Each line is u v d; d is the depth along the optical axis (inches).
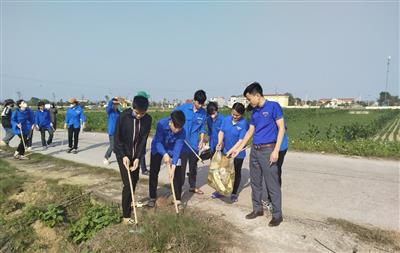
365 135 669.3
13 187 265.3
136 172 196.7
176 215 185.9
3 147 470.6
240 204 227.8
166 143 213.3
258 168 193.5
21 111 406.0
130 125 184.5
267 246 165.9
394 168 347.9
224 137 229.3
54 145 532.1
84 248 172.4
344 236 177.3
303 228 186.4
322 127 1050.7
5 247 188.2
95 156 418.9
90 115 1275.8
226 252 160.4
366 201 237.8
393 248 165.3
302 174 319.9
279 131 178.7
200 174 319.6
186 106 241.8
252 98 181.8
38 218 212.4
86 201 235.6
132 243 165.0
